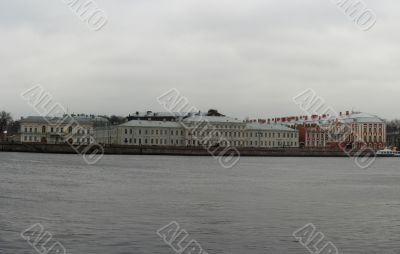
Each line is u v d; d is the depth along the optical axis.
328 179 87.94
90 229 34.09
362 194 60.84
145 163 136.75
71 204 45.59
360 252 29.84
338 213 43.53
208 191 60.56
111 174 89.06
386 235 34.16
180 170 107.06
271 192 60.78
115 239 31.53
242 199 52.50
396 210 46.12
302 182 79.06
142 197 52.56
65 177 78.81
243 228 35.69
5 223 35.38
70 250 28.92
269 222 38.19
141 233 33.31
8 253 28.17
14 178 73.75
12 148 197.50
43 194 53.16
